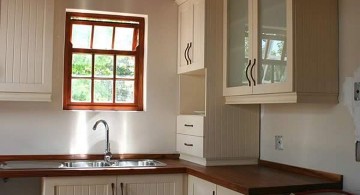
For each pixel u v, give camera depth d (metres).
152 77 3.91
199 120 3.47
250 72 3.04
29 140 3.55
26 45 3.27
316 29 2.65
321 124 2.81
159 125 3.91
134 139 3.83
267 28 2.90
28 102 3.56
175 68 3.98
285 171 3.12
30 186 3.55
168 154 3.92
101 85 3.88
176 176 3.32
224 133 3.47
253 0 3.04
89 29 3.86
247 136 3.54
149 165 3.53
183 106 3.96
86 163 3.49
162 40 3.96
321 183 2.57
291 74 2.59
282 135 3.24
